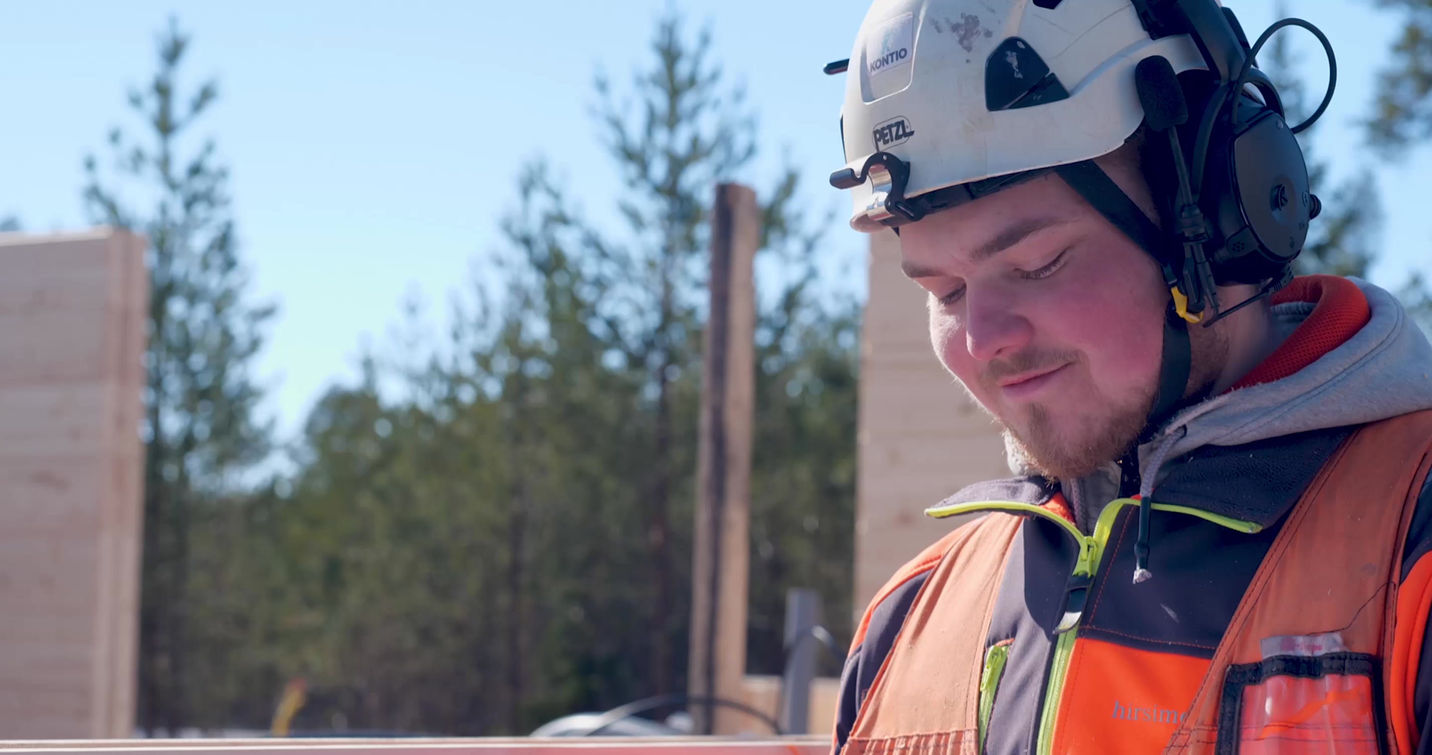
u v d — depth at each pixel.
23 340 3.76
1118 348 0.96
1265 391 0.96
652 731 3.22
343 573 18.89
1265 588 0.91
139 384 3.76
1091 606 1.01
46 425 3.71
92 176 15.39
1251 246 0.96
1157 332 0.96
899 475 3.25
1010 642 1.11
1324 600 0.87
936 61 0.98
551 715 17.11
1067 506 1.11
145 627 16.92
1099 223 0.96
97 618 3.58
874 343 3.35
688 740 1.33
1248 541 0.94
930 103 0.98
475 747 1.24
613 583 16.77
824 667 16.97
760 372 15.48
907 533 3.22
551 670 17.03
